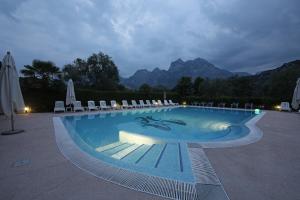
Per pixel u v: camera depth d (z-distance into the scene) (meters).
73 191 2.29
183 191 2.36
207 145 4.53
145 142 5.58
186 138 6.39
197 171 2.98
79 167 3.06
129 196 2.22
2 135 5.29
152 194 2.28
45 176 2.70
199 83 32.56
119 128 8.30
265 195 2.25
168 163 3.55
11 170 2.89
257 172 2.93
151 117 12.21
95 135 6.80
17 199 2.10
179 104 24.23
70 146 4.26
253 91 31.22
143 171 2.98
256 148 4.28
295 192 2.33
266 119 9.66
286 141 4.93
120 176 2.76
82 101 14.68
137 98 19.66
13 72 5.26
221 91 31.05
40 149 4.01
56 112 12.11
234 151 4.04
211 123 9.92
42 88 12.43
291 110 14.63
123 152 4.41
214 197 2.22
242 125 8.38
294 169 3.06
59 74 13.16
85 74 28.28
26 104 11.82
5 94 5.17
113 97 17.22
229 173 2.90
